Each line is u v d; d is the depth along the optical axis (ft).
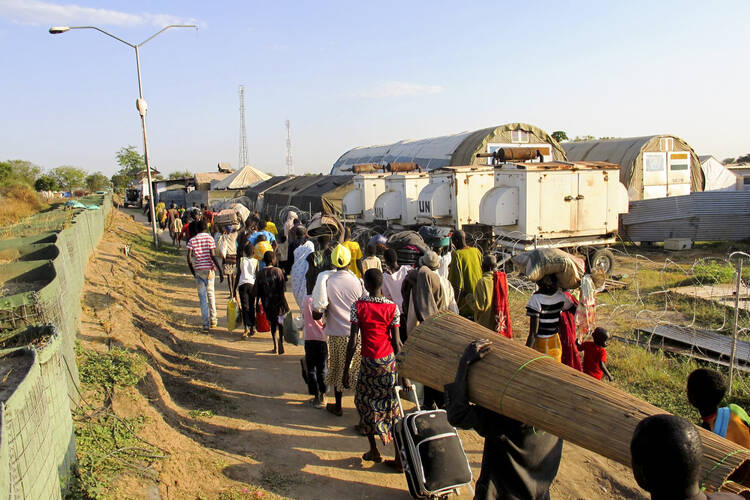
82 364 18.54
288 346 29.01
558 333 17.43
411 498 14.79
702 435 7.96
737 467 7.36
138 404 16.90
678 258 54.24
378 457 16.72
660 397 20.26
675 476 5.45
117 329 24.09
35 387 9.59
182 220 84.79
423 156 82.33
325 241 25.34
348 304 19.04
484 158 67.82
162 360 24.50
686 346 25.84
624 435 7.87
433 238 25.68
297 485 15.26
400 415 16.46
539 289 17.78
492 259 19.93
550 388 8.93
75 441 13.12
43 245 25.50
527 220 40.40
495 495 11.10
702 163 93.71
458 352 10.49
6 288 18.10
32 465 8.87
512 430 10.89
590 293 19.27
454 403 9.93
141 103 73.05
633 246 64.64
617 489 15.42
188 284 48.06
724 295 35.06
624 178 72.69
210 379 23.63
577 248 43.50
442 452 13.56
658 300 35.53
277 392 22.56
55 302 15.88
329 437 18.51
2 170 135.13
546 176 40.47
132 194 206.28
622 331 29.01
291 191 81.51
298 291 26.37
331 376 19.43
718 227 59.67
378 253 26.76
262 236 34.40
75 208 66.69
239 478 15.23
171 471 14.25
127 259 52.65
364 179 61.52
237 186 118.73
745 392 19.84
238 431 18.45
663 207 61.87
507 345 10.18
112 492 12.31
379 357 16.15
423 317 17.99
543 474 11.32
